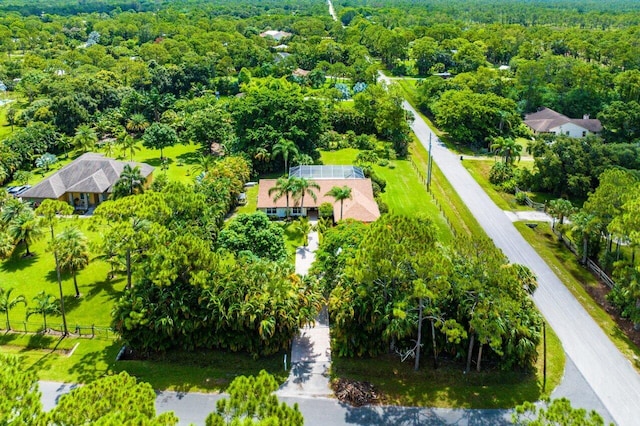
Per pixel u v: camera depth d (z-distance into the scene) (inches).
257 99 3740.2
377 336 1763.0
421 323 1712.6
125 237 1882.4
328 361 1771.7
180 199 2263.8
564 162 3174.2
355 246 1955.0
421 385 1667.1
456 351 1734.7
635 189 2274.9
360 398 1594.5
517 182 3314.5
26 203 2571.4
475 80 5012.3
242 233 2285.9
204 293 1738.4
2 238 2345.0
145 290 1776.6
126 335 1754.4
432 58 6747.1
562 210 2596.0
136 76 5310.0
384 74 6806.1
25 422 927.0
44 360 1753.2
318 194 2938.0
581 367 1753.2
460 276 1617.9
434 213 2947.8
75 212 2989.7
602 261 2337.6
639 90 4635.8
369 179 3070.9
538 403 1590.8
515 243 2610.7
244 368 1733.5
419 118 5000.0
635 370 1744.6
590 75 4859.7
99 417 938.1
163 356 1779.0
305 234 2605.8
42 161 3585.1
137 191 2785.4
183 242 1770.4
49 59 6505.9
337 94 5157.5
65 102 4165.8
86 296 2148.1
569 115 4837.6
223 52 6540.4
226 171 3034.0
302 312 1764.3
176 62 6363.2
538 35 7544.3
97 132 4333.2
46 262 2406.5
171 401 1583.4
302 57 6781.5
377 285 1713.8
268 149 3494.1
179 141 4165.8
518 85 5044.3
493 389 1653.5
